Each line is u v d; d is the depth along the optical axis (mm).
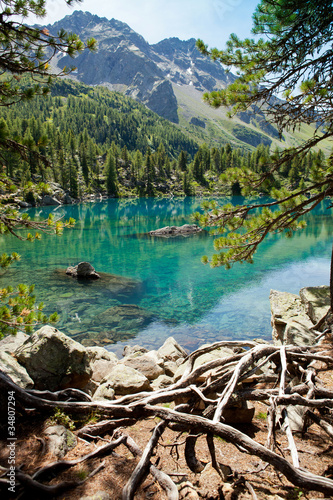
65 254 27094
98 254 27047
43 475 2969
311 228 38750
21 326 5504
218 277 19281
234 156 144375
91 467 3174
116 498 2738
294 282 17781
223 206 7508
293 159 6793
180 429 3402
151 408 3596
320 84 5801
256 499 2793
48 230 5473
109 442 3652
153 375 7223
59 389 4695
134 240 34438
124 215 62594
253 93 6391
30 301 5938
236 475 3291
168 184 142000
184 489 2994
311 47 6199
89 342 10875
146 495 2797
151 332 11719
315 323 7535
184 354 9250
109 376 5730
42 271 21031
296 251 26391
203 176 149500
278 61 6402
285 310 8727
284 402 3555
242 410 4426
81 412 4016
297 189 7000
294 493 2969
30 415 4023
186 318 13039
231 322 12523
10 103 4887
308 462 3551
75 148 126250
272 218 7180
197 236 36906
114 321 12797
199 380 4664
